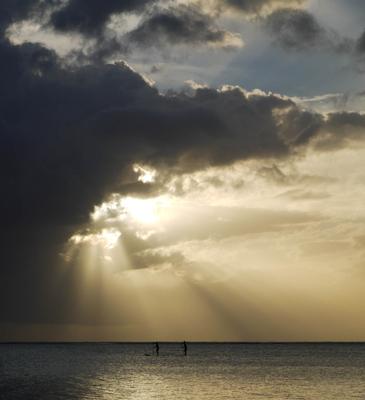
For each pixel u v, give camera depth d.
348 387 73.31
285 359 164.00
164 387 72.06
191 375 94.25
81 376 90.50
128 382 79.12
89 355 198.38
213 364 132.25
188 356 191.25
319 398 61.06
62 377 88.00
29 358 168.88
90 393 63.56
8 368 113.62
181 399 59.12
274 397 61.72
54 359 160.50
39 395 61.03
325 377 90.25
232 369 111.38
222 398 60.34
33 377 88.00
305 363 138.12
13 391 65.44
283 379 86.12
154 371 104.56
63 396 60.25
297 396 62.84
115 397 60.06
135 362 141.88
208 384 76.94
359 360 155.12
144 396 61.41
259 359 164.25
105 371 104.12
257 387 72.94
